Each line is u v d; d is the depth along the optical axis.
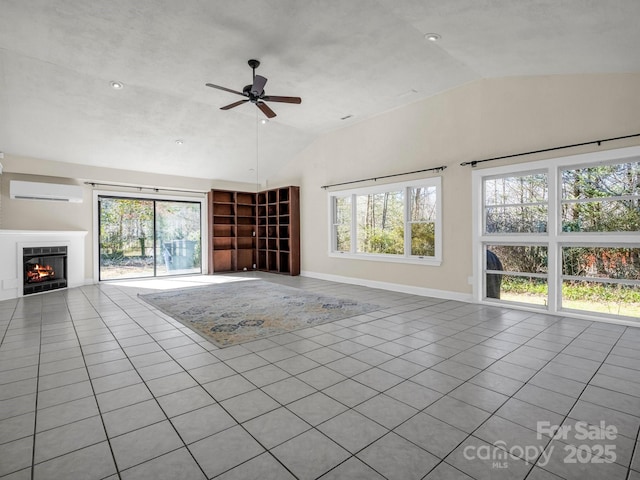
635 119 3.81
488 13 2.90
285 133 7.62
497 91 4.91
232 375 2.62
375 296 5.79
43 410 2.11
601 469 1.58
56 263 6.61
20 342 3.42
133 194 8.09
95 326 4.00
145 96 5.54
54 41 3.96
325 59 4.36
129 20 3.54
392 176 6.38
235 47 4.06
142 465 1.60
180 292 6.21
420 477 1.52
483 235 5.13
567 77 4.29
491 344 3.30
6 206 6.43
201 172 8.62
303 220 8.63
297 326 3.95
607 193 4.11
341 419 2.00
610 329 3.78
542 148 4.49
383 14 3.44
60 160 6.89
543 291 4.65
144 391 2.36
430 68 4.69
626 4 2.36
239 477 1.52
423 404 2.17
